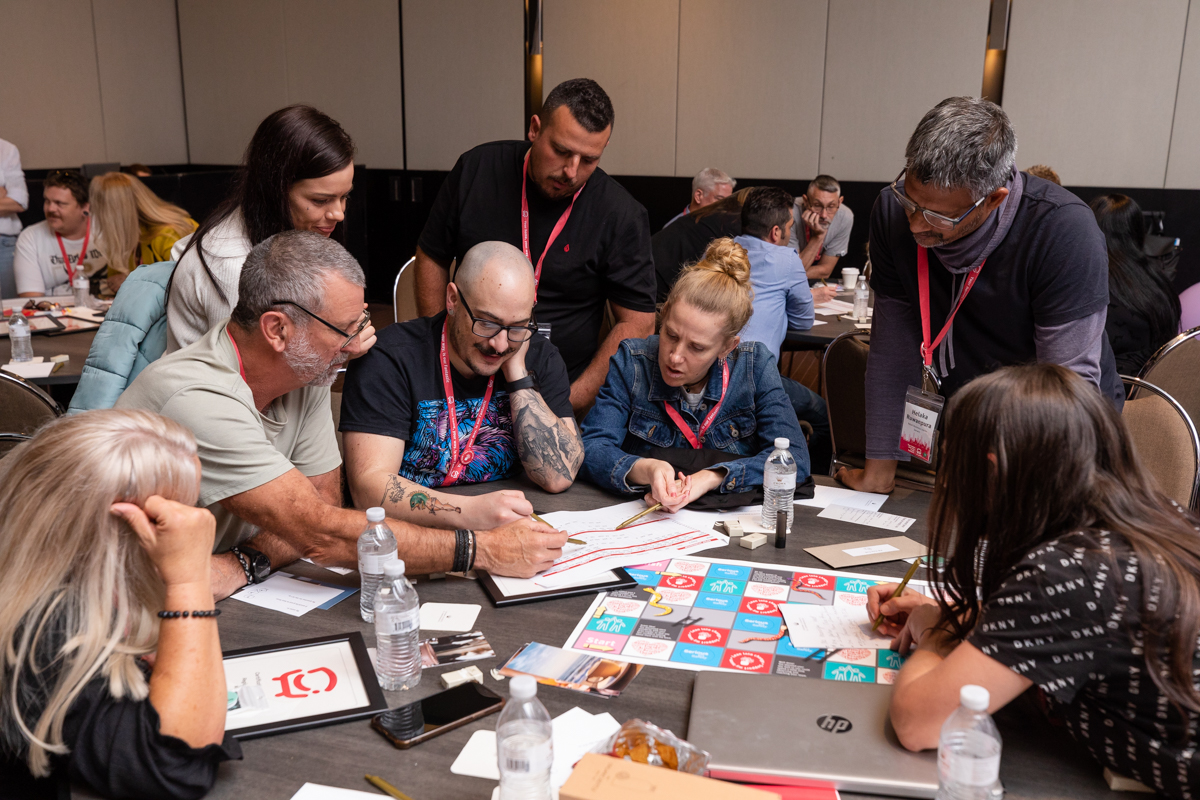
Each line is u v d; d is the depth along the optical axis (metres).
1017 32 5.97
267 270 1.51
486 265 1.88
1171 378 2.80
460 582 1.62
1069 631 1.00
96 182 4.43
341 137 2.00
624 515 1.94
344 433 1.93
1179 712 0.98
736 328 2.04
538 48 7.17
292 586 1.59
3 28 6.91
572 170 2.59
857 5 6.30
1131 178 5.89
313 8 7.80
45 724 1.02
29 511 1.04
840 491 2.12
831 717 1.17
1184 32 5.59
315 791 1.06
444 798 1.04
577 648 1.38
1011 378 1.11
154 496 1.07
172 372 1.54
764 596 1.57
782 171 6.77
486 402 2.06
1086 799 1.04
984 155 1.62
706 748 1.10
